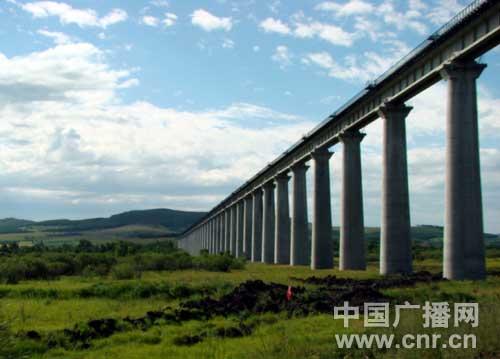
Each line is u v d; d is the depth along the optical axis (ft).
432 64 167.22
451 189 150.41
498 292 112.16
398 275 172.86
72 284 156.97
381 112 196.75
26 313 105.60
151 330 85.87
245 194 415.44
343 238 229.45
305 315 97.55
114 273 183.32
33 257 216.95
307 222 295.89
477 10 138.72
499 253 355.77
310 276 185.78
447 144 153.07
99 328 86.79
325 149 264.52
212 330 83.15
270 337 76.07
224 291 131.54
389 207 190.60
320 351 64.75
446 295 106.93
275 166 338.13
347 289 132.46
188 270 227.61
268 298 112.37
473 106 152.15
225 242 511.81
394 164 192.44
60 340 79.71
